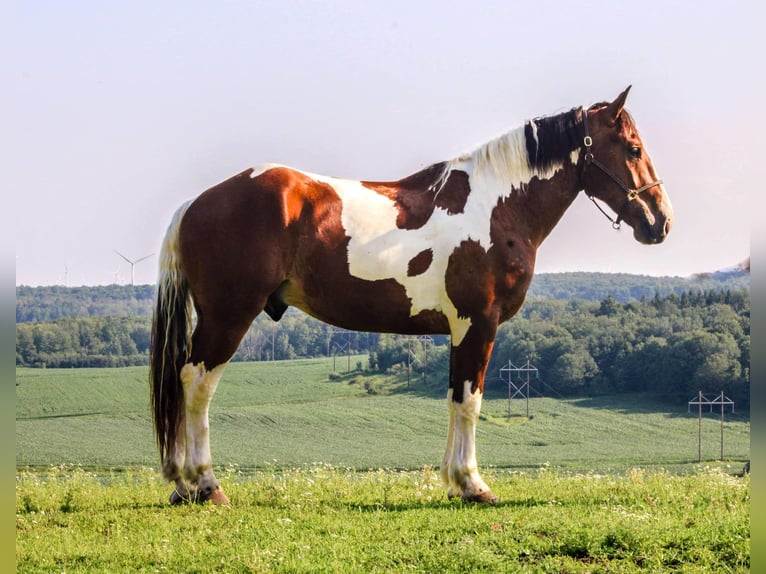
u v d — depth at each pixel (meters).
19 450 36.97
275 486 9.12
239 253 8.06
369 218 8.36
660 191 9.18
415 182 8.78
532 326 64.31
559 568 6.43
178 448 8.27
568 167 9.03
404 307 8.47
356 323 8.55
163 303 8.27
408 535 7.11
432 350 67.19
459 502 8.33
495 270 8.55
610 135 9.05
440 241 8.45
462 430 8.51
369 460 39.19
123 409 50.78
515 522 7.34
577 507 7.98
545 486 9.43
